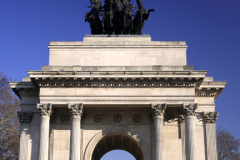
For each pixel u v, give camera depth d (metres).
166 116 92.06
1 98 125.75
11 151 130.38
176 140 90.69
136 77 84.75
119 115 93.62
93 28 102.38
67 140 91.25
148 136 92.12
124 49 96.25
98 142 94.94
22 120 92.06
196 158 85.38
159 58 95.69
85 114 92.31
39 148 84.31
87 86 86.06
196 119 92.81
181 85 85.94
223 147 180.00
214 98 96.75
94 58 95.75
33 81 86.75
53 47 96.19
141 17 101.25
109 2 103.75
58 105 86.50
